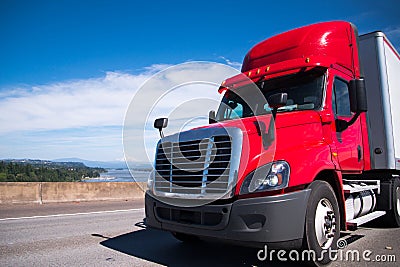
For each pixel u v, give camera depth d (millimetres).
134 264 4766
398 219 7477
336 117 5465
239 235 3863
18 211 11430
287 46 6164
